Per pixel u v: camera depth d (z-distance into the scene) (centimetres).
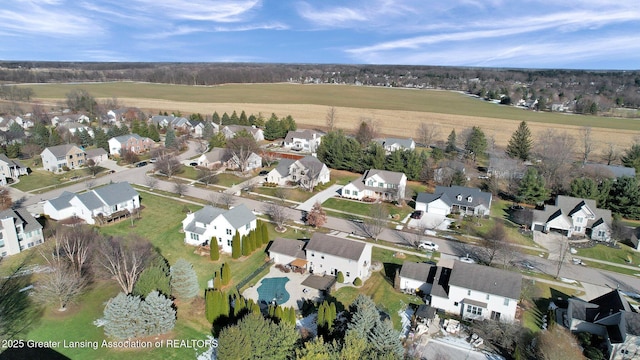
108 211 7362
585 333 4475
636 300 5306
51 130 12850
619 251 6812
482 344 4362
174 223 7262
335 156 10794
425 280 5269
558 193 8925
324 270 5669
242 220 6400
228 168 10669
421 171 10000
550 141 11925
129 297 4338
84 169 10425
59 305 4819
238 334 3616
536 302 5194
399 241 6856
